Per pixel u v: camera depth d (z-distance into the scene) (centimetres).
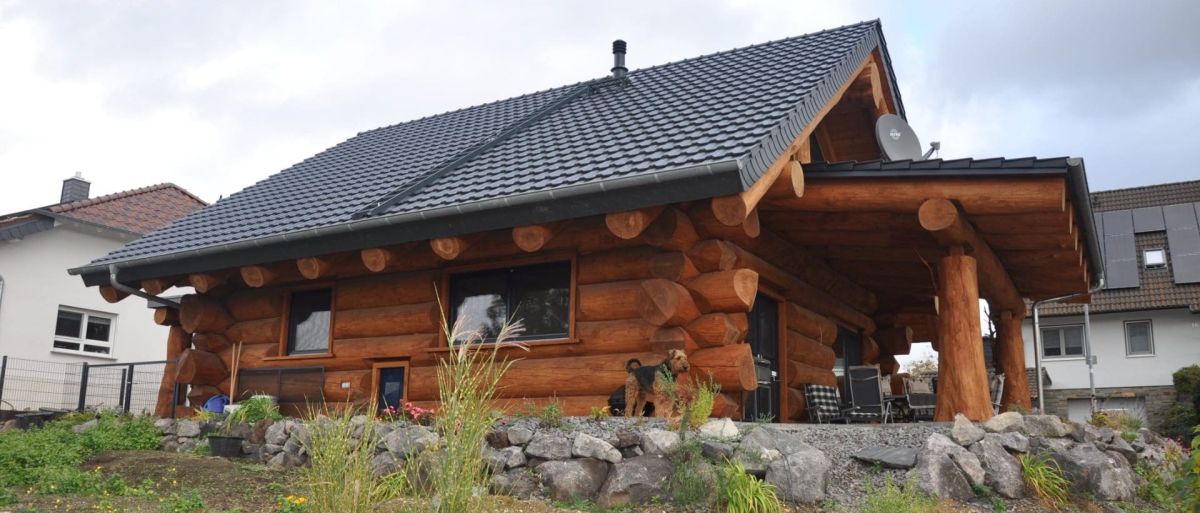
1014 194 857
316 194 1269
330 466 491
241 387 1202
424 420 852
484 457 657
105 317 2208
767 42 1366
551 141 1120
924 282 1354
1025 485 755
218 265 1137
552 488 702
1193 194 3003
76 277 2144
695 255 904
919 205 911
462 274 1082
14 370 1959
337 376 1142
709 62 1362
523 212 890
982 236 1019
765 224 1058
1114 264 2850
